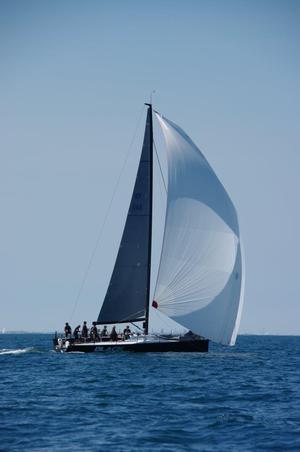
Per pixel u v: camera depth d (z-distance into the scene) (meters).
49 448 81.81
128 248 192.25
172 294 181.00
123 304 191.88
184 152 182.88
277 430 91.06
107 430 90.62
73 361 176.25
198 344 184.25
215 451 81.44
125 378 141.62
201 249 180.50
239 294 181.25
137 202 191.88
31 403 109.50
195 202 181.25
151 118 190.75
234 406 108.88
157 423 95.06
